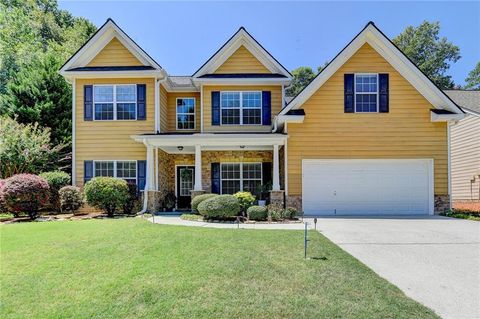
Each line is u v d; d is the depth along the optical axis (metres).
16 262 5.88
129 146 15.45
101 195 12.88
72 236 8.02
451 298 4.43
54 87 20.34
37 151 15.88
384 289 4.69
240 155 16.70
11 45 28.05
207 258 6.11
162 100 16.56
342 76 14.55
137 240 7.57
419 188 14.37
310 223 11.28
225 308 4.03
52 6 42.06
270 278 5.09
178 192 17.53
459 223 11.40
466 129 19.67
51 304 4.19
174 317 3.82
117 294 4.47
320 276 5.20
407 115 14.46
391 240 8.19
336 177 14.41
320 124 14.45
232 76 16.11
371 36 14.52
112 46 16.00
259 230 9.23
